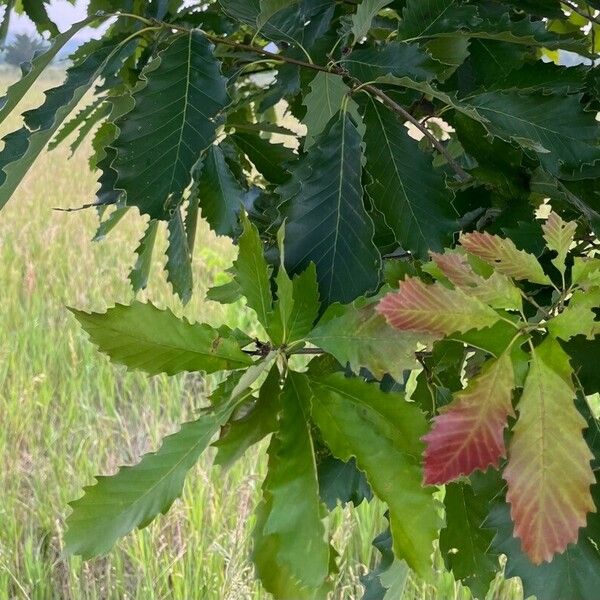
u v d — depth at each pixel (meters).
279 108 1.79
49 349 4.70
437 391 0.77
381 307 0.50
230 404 0.54
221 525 3.09
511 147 0.81
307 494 0.52
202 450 0.53
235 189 0.85
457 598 2.68
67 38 0.71
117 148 0.63
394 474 0.53
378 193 0.71
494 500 0.68
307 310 0.58
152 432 3.95
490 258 0.55
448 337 0.51
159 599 2.83
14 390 4.12
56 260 6.68
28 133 0.73
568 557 0.65
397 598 0.78
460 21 0.78
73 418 3.99
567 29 1.17
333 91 0.74
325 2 0.91
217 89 0.65
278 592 0.54
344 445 0.54
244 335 0.60
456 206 0.84
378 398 0.54
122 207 0.88
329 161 0.68
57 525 2.94
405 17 0.78
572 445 0.46
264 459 3.30
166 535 3.21
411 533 0.52
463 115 0.82
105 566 3.23
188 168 0.64
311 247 0.66
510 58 0.88
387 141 0.73
